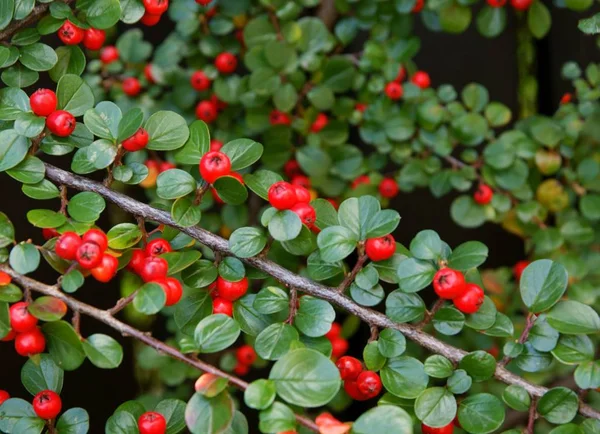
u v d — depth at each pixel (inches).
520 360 17.0
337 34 23.9
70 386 24.8
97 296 24.9
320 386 15.8
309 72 24.1
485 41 28.2
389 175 25.8
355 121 24.5
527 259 26.8
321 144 24.5
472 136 23.8
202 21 23.5
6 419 16.7
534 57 25.6
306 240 17.1
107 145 17.0
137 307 16.2
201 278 17.1
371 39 24.0
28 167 17.0
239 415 16.7
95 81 24.1
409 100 24.2
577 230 24.1
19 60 17.7
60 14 17.6
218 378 16.0
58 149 17.3
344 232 17.0
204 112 23.9
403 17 23.8
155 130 17.3
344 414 26.2
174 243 17.5
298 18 25.3
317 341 17.0
